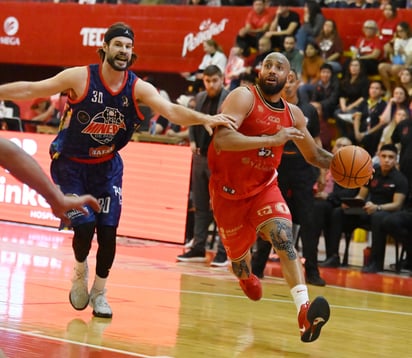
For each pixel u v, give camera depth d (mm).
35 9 22312
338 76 17406
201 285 10016
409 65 17094
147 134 16594
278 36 18031
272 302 9016
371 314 8742
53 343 6000
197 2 20672
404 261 13344
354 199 12867
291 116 7008
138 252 13234
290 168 10719
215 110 11828
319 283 11016
